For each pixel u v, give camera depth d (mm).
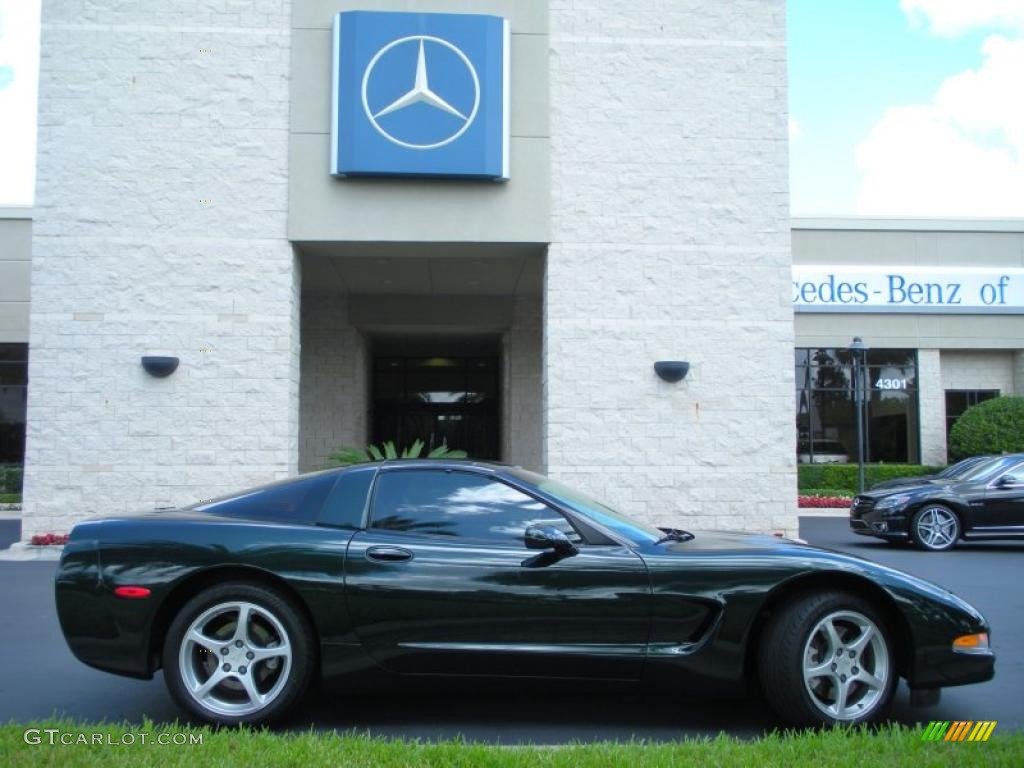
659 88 13398
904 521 13617
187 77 12898
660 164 13320
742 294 13266
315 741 4246
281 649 4730
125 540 4840
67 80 12789
